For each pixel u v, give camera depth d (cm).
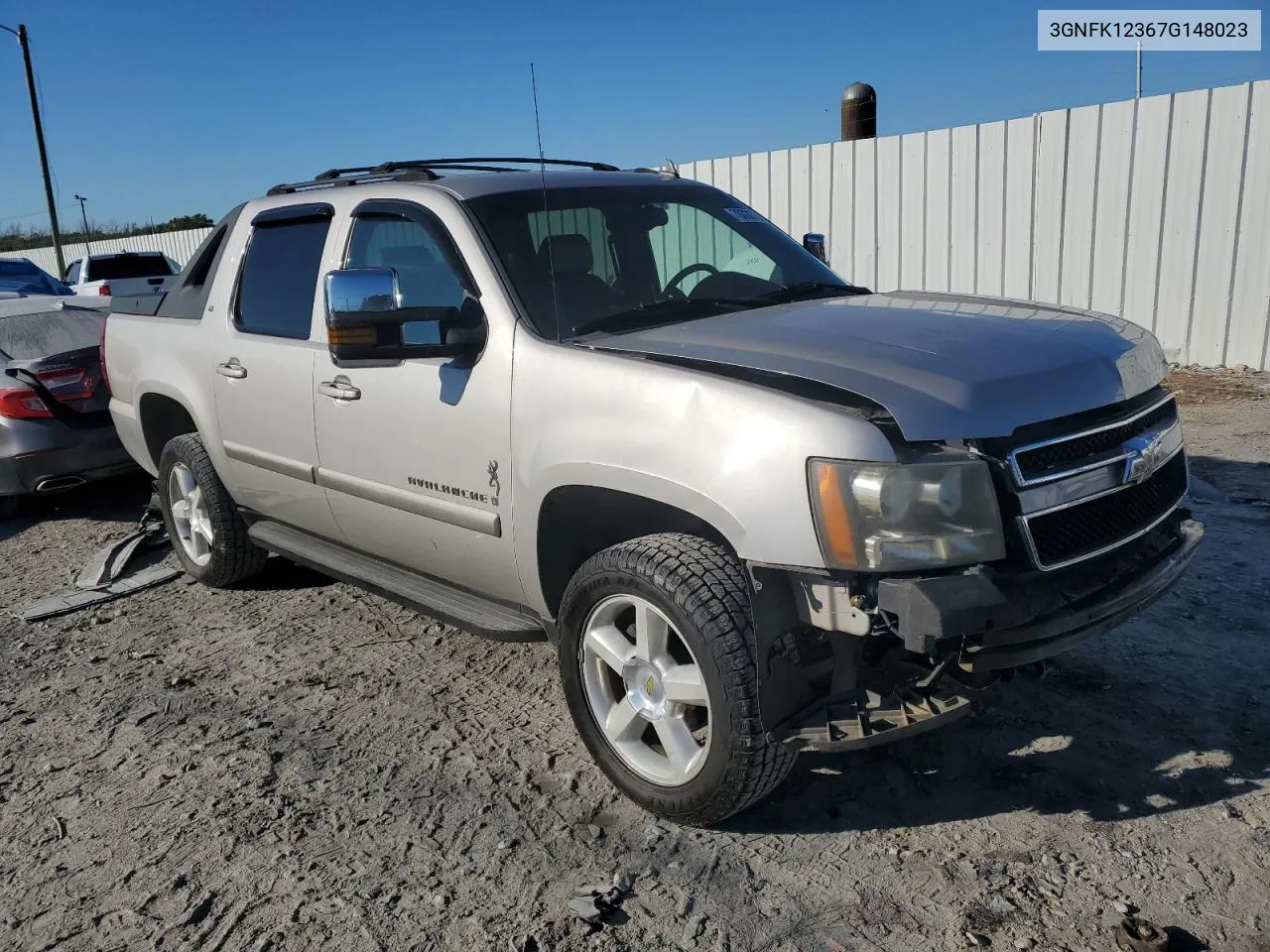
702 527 309
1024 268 1012
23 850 314
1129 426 297
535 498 324
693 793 291
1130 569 293
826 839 297
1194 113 890
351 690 412
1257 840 285
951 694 275
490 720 381
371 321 326
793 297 387
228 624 492
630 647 310
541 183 392
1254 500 566
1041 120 972
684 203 421
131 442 575
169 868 301
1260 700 358
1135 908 261
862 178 1095
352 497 408
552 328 339
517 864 294
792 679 274
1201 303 926
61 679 438
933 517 252
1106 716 353
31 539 664
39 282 1462
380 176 429
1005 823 299
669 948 257
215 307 483
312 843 309
